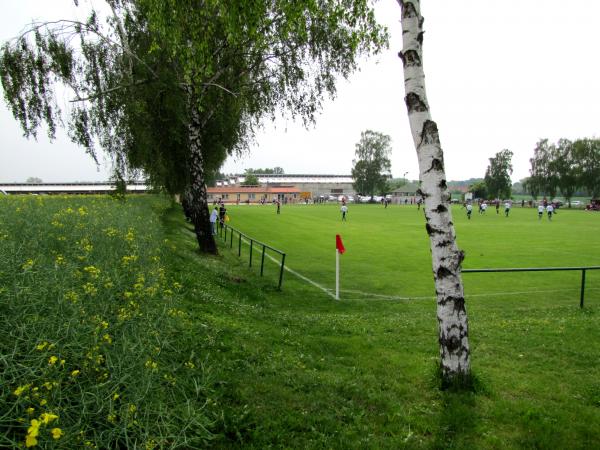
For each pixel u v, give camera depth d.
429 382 5.20
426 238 26.38
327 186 146.00
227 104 16.69
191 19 7.20
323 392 4.68
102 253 6.73
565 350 6.71
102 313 4.11
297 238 26.31
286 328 7.67
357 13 7.76
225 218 29.84
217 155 21.86
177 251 13.54
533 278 14.86
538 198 138.88
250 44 14.15
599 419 4.38
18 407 2.66
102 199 18.02
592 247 21.75
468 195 69.50
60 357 3.08
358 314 10.20
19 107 13.51
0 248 4.56
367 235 28.05
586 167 88.81
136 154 16.06
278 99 16.53
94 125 14.56
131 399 3.09
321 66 15.51
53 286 3.92
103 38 13.90
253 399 4.32
